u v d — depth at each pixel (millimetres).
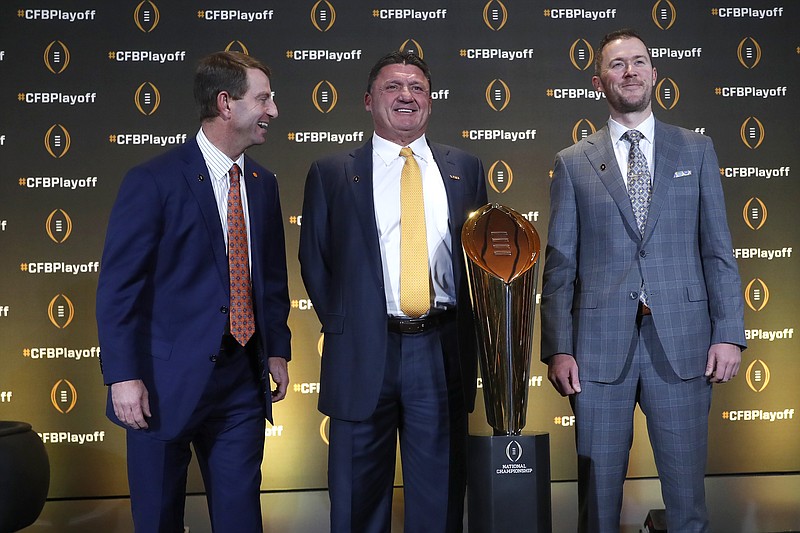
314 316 3660
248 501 2201
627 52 2469
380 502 2422
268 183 2402
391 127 2414
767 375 3730
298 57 3676
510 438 2027
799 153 3750
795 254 3738
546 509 2047
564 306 2496
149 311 2143
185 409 2098
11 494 2889
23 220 3570
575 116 3740
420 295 2318
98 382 3590
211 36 3648
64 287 3580
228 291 2170
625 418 2432
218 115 2205
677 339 2373
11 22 3586
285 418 3648
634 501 3426
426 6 3713
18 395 3557
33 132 3582
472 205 2447
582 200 2500
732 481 3648
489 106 3723
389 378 2340
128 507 3475
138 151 3615
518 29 3736
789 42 3771
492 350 2061
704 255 2457
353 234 2385
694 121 3742
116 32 3619
